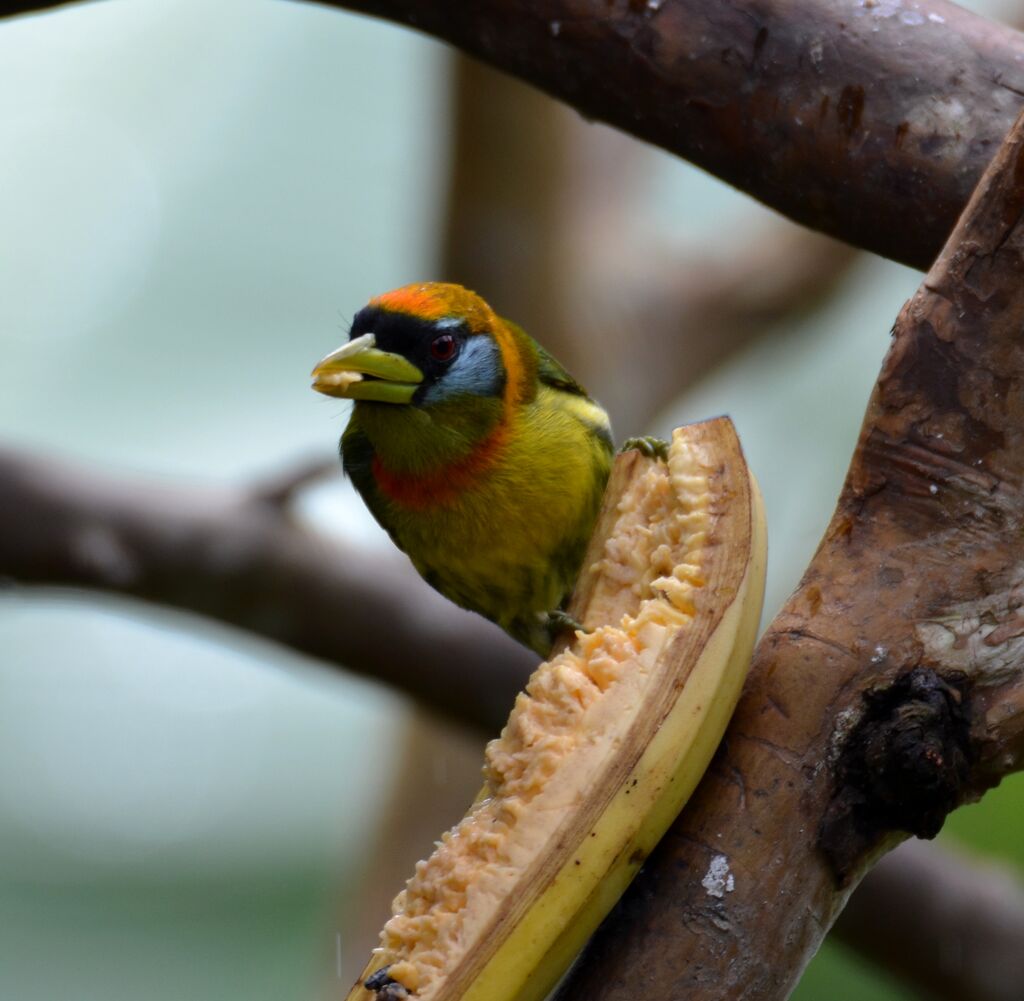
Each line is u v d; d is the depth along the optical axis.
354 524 11.93
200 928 13.05
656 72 5.75
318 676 12.63
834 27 5.53
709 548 4.59
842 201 5.66
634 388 11.61
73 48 14.05
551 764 4.34
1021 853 10.62
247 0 14.14
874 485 4.64
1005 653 4.44
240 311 13.55
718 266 11.71
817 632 4.52
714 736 4.36
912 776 4.29
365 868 11.48
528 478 7.20
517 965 4.13
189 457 13.00
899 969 9.92
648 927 4.33
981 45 5.45
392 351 7.09
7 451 9.96
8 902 13.01
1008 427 4.51
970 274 4.53
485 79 10.59
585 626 4.90
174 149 13.90
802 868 4.35
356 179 13.77
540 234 11.19
